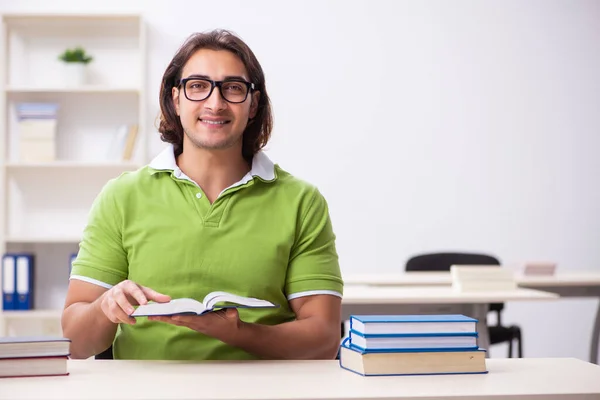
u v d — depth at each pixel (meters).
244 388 1.38
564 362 1.69
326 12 5.23
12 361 1.47
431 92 5.29
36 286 5.11
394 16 5.27
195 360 1.67
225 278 1.87
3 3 5.05
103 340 1.82
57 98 5.11
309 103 5.22
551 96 5.36
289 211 1.94
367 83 5.25
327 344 1.87
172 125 2.02
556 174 5.36
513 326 4.09
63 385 1.40
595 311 5.41
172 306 1.60
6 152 4.98
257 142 2.02
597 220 5.39
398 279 4.02
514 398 1.35
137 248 1.89
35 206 5.13
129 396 1.31
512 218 5.34
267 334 1.74
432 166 5.29
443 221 5.29
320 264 1.95
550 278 4.21
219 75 1.86
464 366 1.54
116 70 5.12
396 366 1.51
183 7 5.13
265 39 5.19
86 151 5.12
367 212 5.25
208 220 1.88
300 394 1.33
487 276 3.58
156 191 1.92
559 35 5.36
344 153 5.24
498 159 5.33
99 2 5.10
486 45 5.32
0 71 4.91
